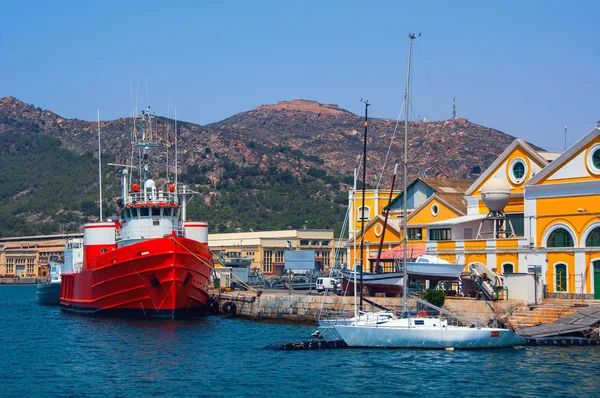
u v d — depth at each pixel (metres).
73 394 44.62
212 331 68.12
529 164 79.88
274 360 53.47
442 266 71.75
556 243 73.12
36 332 71.38
